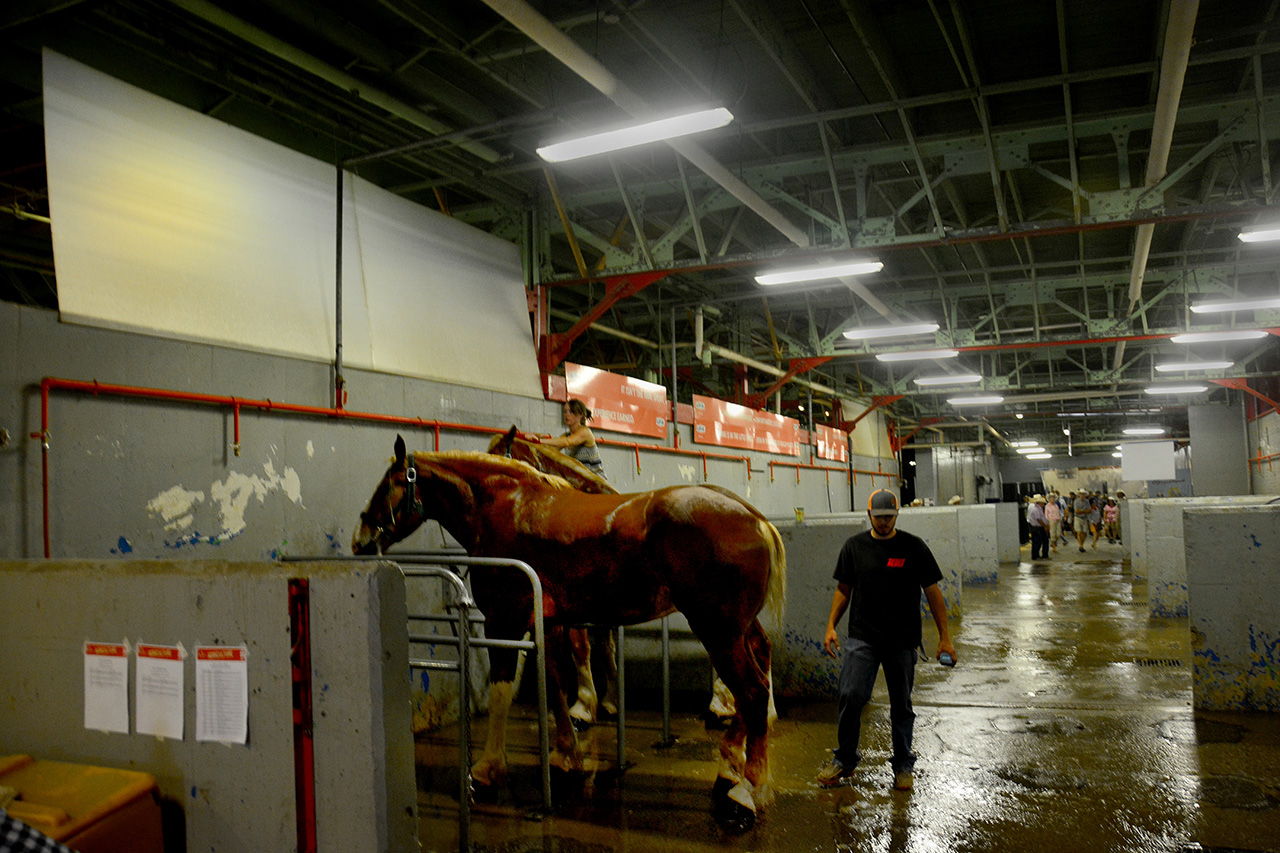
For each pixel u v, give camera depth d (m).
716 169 8.36
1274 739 6.15
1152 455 22.95
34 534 4.75
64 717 3.33
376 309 7.59
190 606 3.10
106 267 5.40
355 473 7.04
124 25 6.36
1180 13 5.45
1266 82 9.20
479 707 7.62
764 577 4.92
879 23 7.95
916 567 5.25
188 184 6.16
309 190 7.24
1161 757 5.78
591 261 13.55
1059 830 4.52
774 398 22.67
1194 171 11.62
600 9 6.76
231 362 6.05
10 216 9.34
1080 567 22.92
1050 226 8.80
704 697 7.88
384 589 2.84
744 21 7.31
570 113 9.04
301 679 2.89
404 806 2.87
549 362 10.10
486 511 5.46
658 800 5.14
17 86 7.61
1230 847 4.24
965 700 7.66
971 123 10.32
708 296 15.66
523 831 4.68
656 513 4.96
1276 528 6.98
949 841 4.41
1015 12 7.81
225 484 5.92
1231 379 21.19
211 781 3.04
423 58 8.04
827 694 7.70
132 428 5.34
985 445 38.38
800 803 5.03
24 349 4.79
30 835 2.29
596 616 5.27
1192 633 7.17
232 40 6.94
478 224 11.23
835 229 9.34
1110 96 9.61
